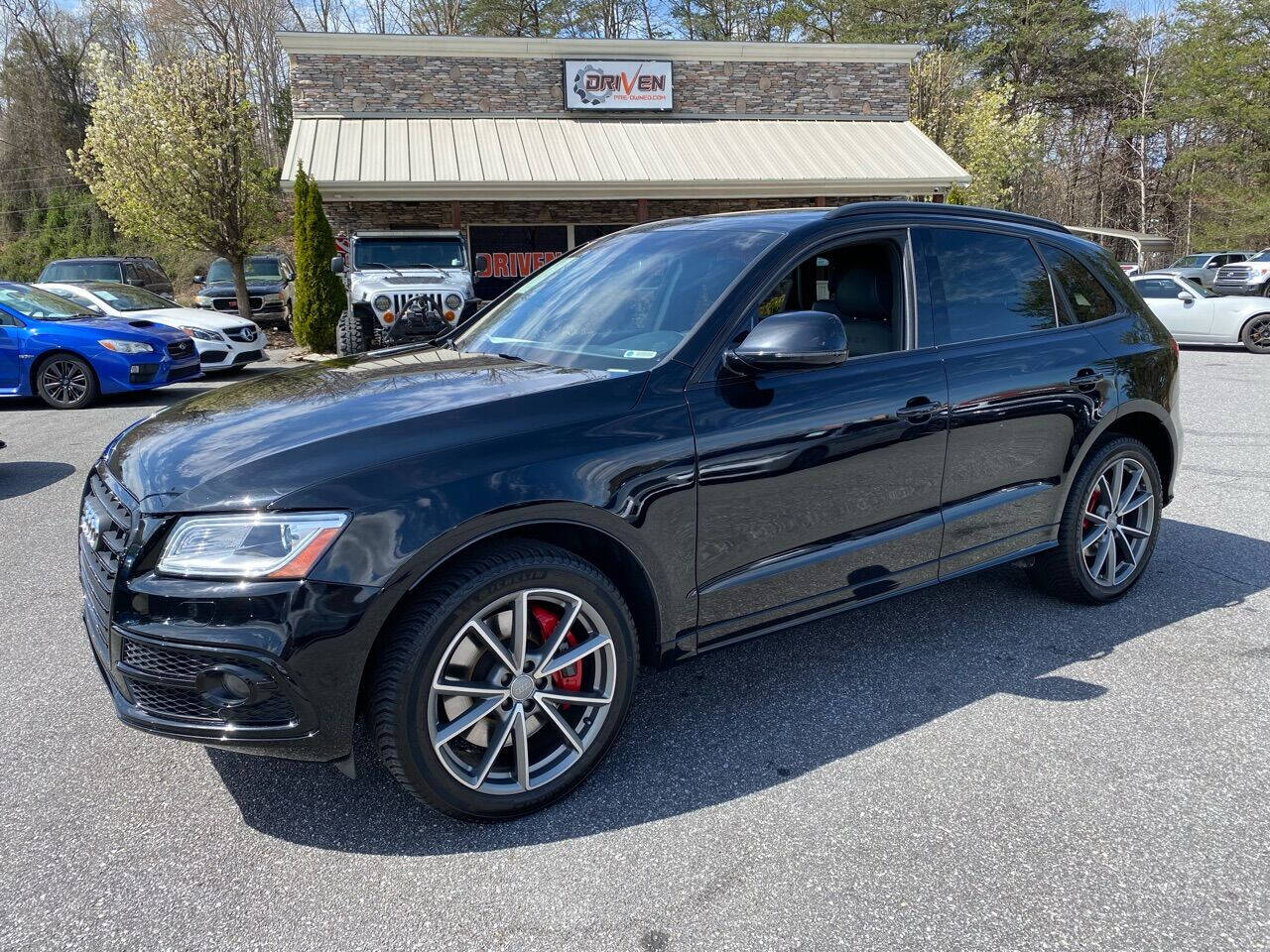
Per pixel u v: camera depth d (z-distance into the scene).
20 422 8.99
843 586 2.98
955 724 2.88
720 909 2.04
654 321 2.87
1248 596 3.95
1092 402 3.55
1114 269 3.90
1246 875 2.14
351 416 2.38
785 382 2.75
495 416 2.35
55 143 43.03
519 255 17.88
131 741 2.85
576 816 2.42
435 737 2.24
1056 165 44.03
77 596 4.15
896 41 39.88
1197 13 34.81
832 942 1.93
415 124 16.61
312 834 2.35
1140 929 1.96
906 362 3.04
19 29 43.34
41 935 1.97
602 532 2.41
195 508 2.09
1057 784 2.53
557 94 17.38
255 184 18.28
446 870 2.20
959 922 1.99
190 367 10.91
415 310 11.04
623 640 2.51
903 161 17.28
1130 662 3.30
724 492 2.61
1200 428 7.91
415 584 2.15
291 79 16.38
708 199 18.48
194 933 1.98
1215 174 35.69
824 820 2.38
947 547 3.22
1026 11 39.56
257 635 2.03
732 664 3.36
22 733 2.89
